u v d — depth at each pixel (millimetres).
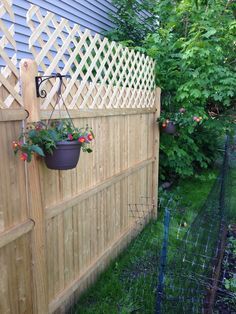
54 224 1991
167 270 2006
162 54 3875
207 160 5445
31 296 1812
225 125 4664
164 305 1795
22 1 3119
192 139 4941
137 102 3242
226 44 4086
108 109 2592
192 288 1941
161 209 4191
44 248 1871
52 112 1869
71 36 2107
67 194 2127
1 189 1528
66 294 2143
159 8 4594
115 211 2938
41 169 1802
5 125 1525
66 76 2008
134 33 5164
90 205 2451
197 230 2188
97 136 2480
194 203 4441
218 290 2482
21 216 1685
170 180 5293
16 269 1673
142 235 3432
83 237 2379
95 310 2205
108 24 5199
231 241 3355
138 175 3434
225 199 3602
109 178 2738
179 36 4383
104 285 2494
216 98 3771
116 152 2867
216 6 4086
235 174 5707
